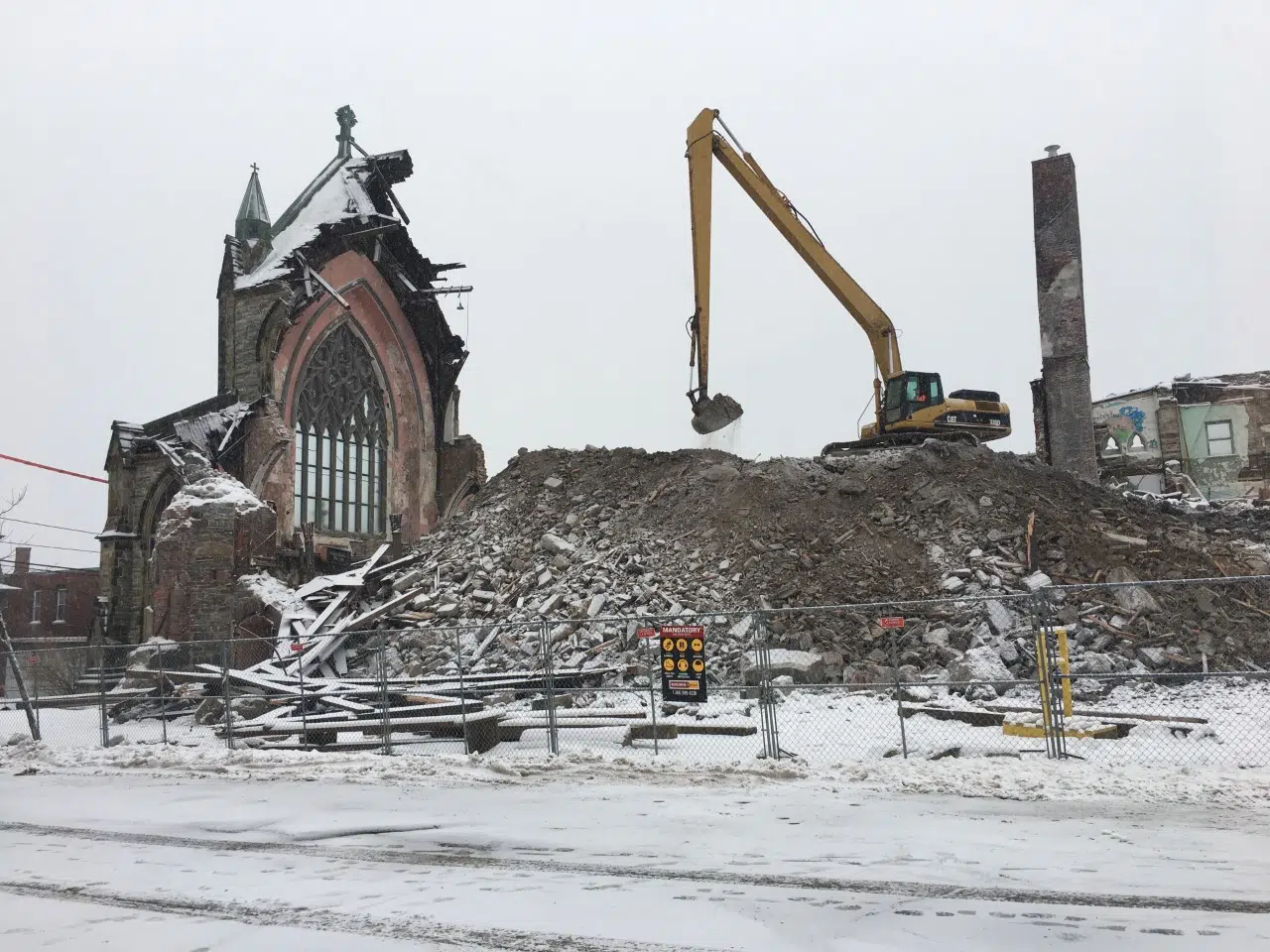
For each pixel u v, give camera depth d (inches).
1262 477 1969.7
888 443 1317.7
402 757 633.0
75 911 292.7
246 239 1955.0
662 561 1076.5
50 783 621.9
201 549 1326.3
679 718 715.4
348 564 1776.6
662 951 237.0
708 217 1223.5
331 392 2050.9
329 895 300.0
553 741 621.0
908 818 399.2
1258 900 269.0
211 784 581.6
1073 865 314.7
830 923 255.8
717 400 1201.4
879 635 889.5
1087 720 608.7
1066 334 1600.6
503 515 1301.7
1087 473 1565.0
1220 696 733.3
